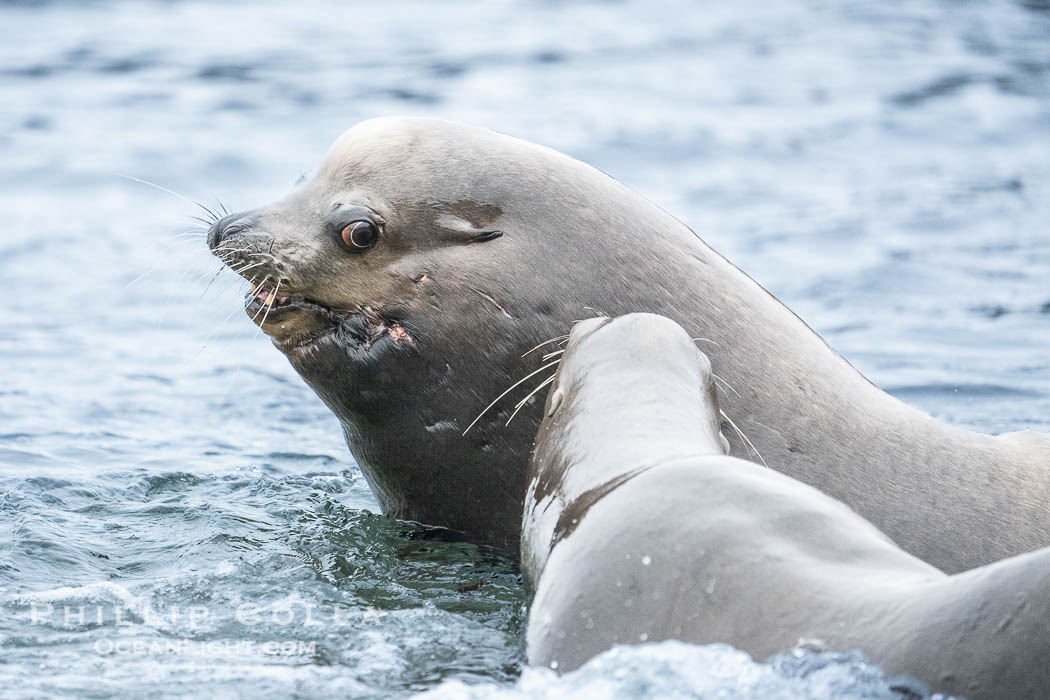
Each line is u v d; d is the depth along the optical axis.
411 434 28.03
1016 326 52.41
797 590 15.82
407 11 133.88
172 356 51.16
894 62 109.12
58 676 19.38
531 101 96.38
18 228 68.88
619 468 19.03
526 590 20.31
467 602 23.81
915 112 94.12
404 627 21.95
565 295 27.34
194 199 72.56
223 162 79.44
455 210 27.84
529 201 27.92
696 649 15.75
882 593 15.23
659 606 16.66
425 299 27.52
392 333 27.67
